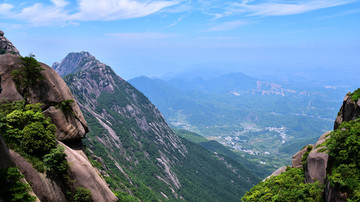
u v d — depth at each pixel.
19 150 21.47
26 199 18.62
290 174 47.53
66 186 24.22
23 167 20.75
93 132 155.38
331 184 26.61
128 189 92.75
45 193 21.38
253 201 47.44
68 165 24.47
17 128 22.61
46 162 22.95
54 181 23.09
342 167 27.28
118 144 170.25
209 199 168.62
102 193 26.58
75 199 24.28
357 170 26.16
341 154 28.94
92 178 26.23
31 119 24.27
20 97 26.11
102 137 157.75
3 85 25.73
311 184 35.62
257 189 53.00
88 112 180.12
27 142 22.08
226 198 184.38
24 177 20.28
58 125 27.28
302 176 44.38
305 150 51.78
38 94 27.41
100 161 93.19
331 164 31.44
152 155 191.75
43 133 23.42
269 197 43.66
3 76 26.09
